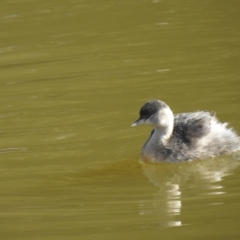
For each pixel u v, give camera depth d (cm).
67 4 2602
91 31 2314
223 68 1883
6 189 1267
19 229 1107
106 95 1742
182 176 1301
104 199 1204
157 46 2123
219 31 2222
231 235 1056
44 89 1819
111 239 1059
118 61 2009
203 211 1138
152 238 1056
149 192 1227
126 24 2361
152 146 1384
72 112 1644
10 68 2017
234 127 1496
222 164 1348
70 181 1294
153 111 1381
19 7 2592
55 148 1454
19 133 1541
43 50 2162
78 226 1108
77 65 2000
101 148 1446
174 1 2578
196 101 1662
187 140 1388
